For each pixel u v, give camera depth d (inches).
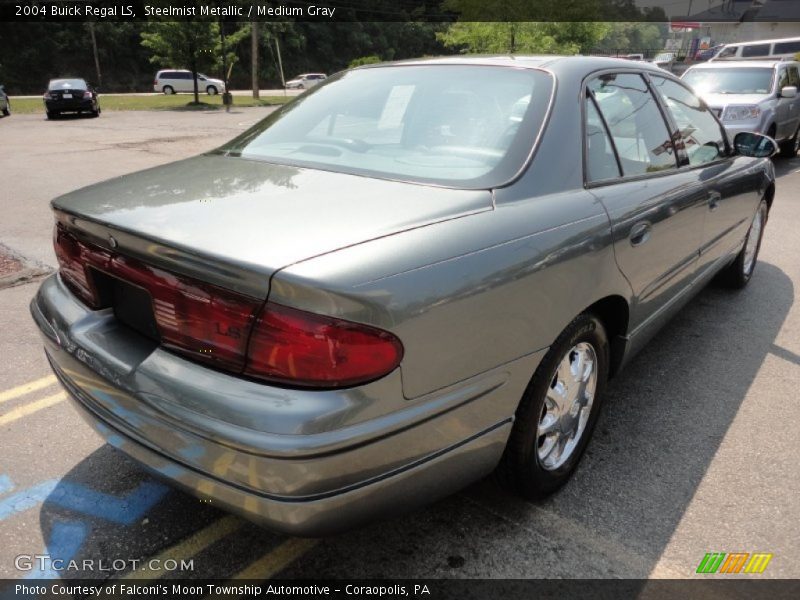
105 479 102.3
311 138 104.0
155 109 1153.4
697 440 116.2
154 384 69.9
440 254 70.9
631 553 88.6
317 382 63.4
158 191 85.0
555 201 89.4
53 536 90.1
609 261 94.9
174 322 70.5
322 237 68.5
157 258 70.2
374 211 75.7
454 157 91.8
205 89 1871.3
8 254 219.0
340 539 90.5
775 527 94.2
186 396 67.2
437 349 69.8
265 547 89.0
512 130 93.7
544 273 81.9
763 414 125.3
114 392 74.2
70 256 85.0
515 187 86.4
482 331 74.6
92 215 77.1
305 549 88.7
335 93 114.6
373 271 64.9
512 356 79.8
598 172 100.6
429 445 72.4
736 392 133.9
